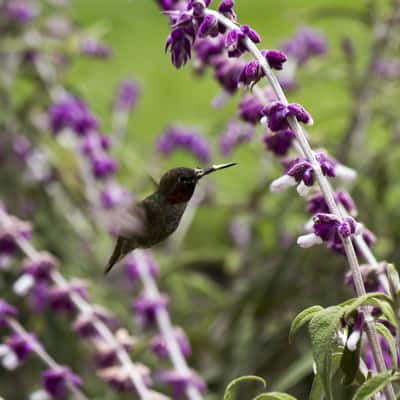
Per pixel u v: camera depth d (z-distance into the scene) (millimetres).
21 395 10578
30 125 11648
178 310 11070
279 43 11102
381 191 10125
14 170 11492
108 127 12164
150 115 15977
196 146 11141
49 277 7871
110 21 19344
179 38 4879
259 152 10289
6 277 10305
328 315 4207
